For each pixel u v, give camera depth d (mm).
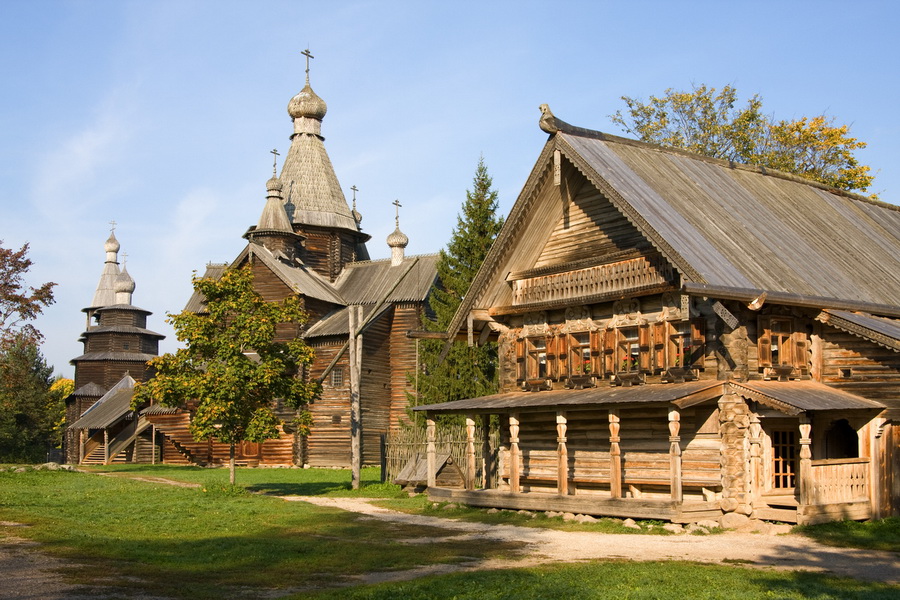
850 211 38500
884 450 27828
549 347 33750
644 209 28406
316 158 77688
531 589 16312
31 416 104750
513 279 35219
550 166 32062
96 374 96188
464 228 53469
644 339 30547
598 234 32812
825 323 29234
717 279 26484
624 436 31281
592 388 31906
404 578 18141
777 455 29469
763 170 37594
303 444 64812
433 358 51031
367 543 23250
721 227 30000
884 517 27172
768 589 16438
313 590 16812
